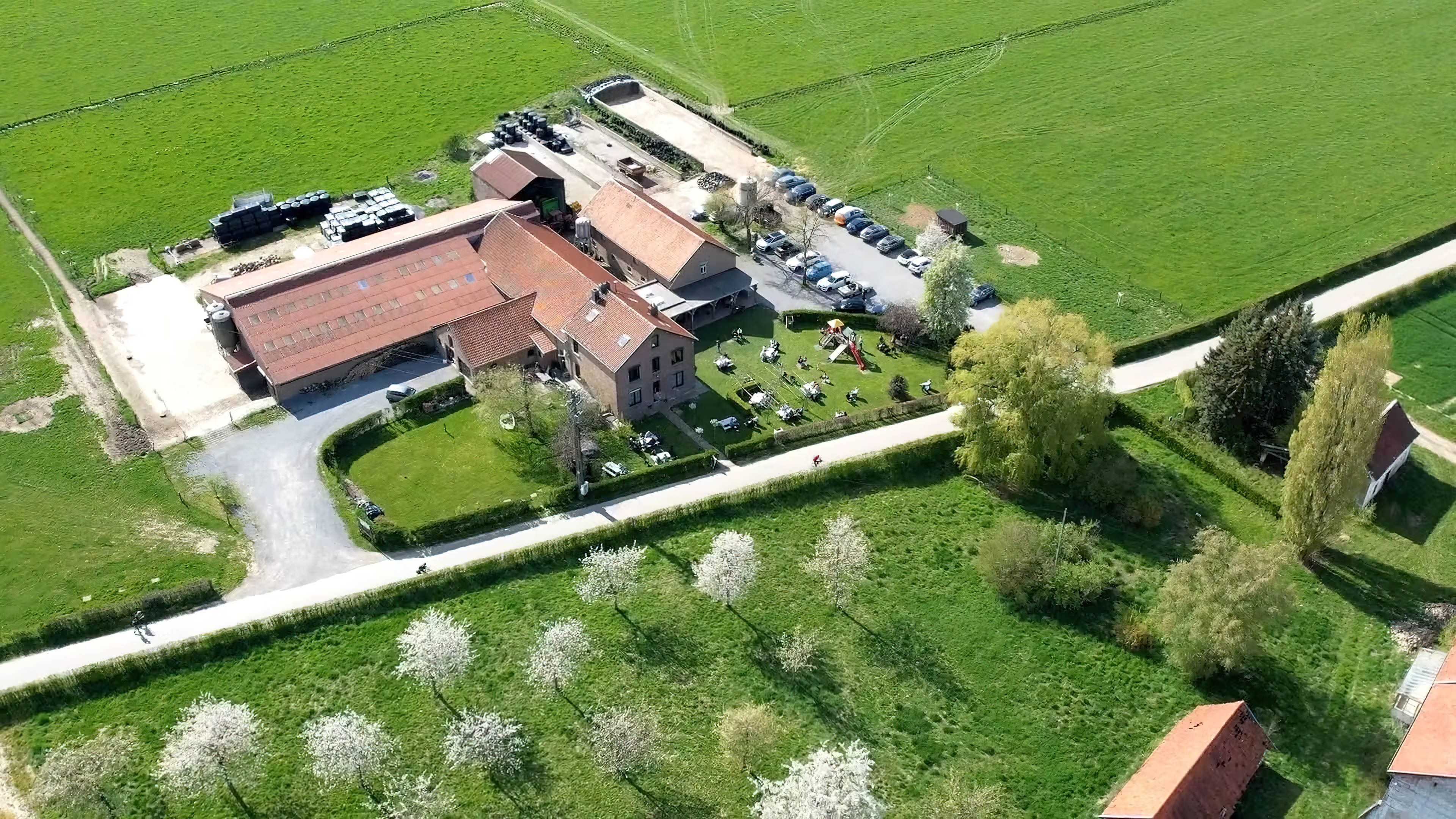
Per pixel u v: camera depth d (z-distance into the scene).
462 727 76.75
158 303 125.62
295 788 76.00
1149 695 82.25
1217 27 184.75
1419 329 119.25
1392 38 178.88
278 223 139.75
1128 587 90.31
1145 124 157.25
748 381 113.50
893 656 85.12
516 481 101.38
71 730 79.62
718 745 78.62
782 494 98.44
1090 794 75.69
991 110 161.88
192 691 82.25
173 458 103.56
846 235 136.88
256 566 92.12
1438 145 150.25
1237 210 138.62
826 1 197.25
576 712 80.75
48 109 163.75
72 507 98.38
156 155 153.50
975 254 132.25
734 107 164.50
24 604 89.25
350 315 114.94
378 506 97.94
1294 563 92.25
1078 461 99.56
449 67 175.88
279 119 162.12
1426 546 94.31
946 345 117.62
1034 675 83.81
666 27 188.75
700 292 121.31
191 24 189.50
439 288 119.12
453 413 109.44
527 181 133.12
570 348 110.44
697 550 93.56
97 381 113.81
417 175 149.25
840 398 111.19
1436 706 72.56
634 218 128.12
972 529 96.25
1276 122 156.88
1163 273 128.38
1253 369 99.06
